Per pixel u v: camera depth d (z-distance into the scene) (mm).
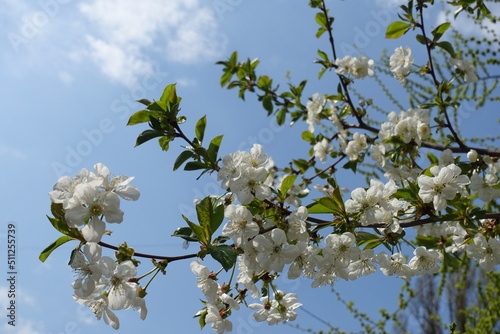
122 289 344
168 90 380
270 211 383
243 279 385
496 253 395
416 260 399
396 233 389
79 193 335
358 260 392
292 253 361
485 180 438
